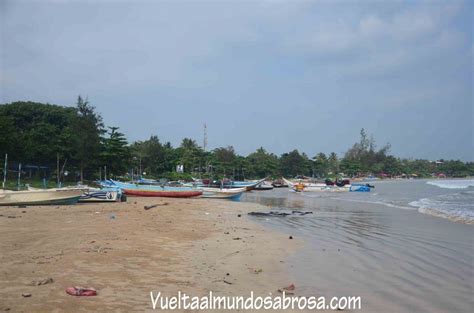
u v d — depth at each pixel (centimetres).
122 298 793
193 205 3331
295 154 14312
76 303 746
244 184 7250
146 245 1352
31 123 7144
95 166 6225
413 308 799
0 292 789
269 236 1709
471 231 1902
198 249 1337
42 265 1010
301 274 1052
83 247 1249
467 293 896
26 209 2505
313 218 2534
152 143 9750
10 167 5847
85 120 5922
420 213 2867
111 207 2772
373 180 17650
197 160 10206
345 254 1326
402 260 1233
